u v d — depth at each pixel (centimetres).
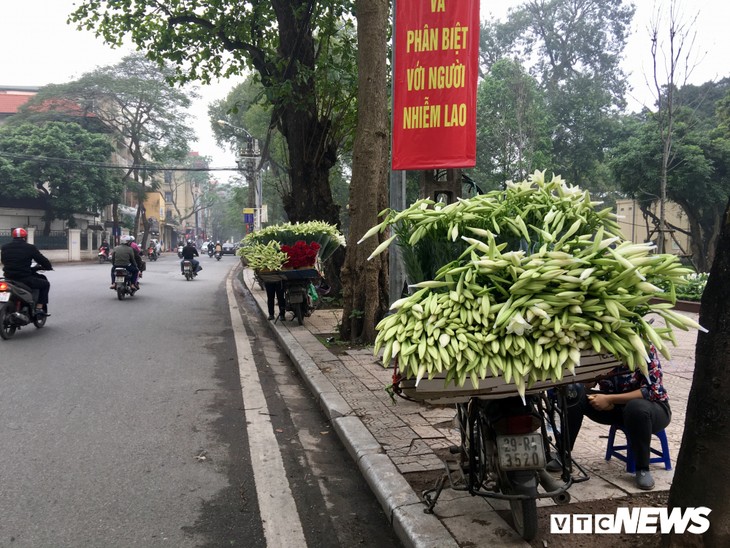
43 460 420
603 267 256
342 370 688
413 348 258
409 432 469
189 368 725
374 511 359
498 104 2884
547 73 4153
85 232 4141
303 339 890
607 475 372
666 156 1465
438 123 596
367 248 820
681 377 643
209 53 1546
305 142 1320
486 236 279
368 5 777
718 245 250
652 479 352
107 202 3744
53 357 755
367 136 801
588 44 4097
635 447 352
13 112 4391
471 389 271
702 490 247
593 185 3988
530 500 289
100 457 429
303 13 1233
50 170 3356
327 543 319
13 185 3222
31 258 912
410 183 1686
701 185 2367
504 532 306
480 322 257
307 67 1239
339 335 873
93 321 1068
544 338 251
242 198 4391
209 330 1029
